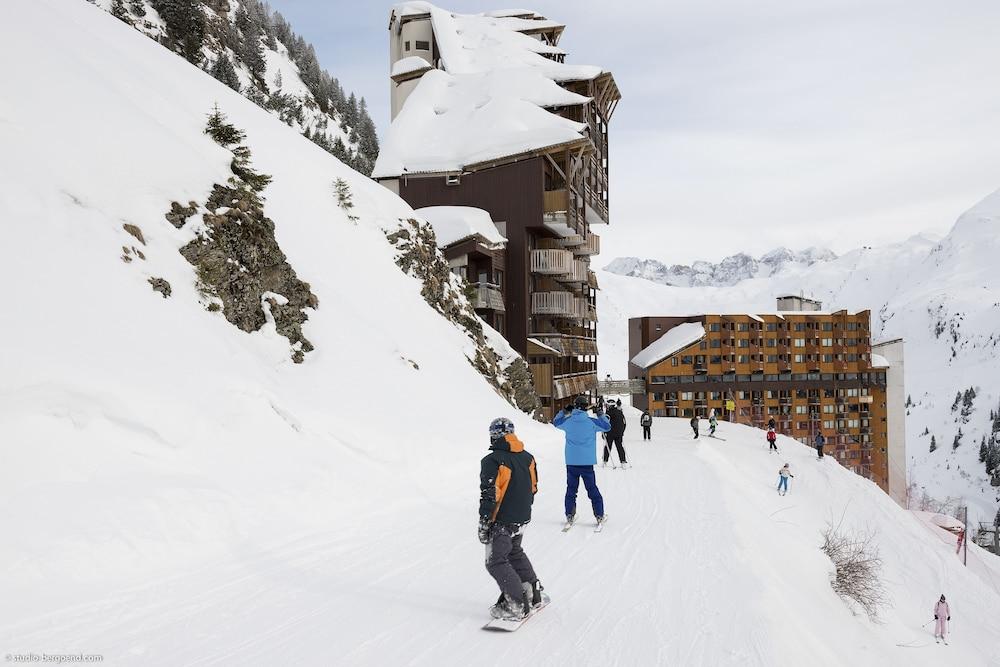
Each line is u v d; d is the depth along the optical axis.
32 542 5.78
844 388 79.69
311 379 13.23
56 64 14.29
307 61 102.75
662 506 10.42
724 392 75.50
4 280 8.72
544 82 46.84
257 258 14.16
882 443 80.25
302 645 4.80
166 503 7.12
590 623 5.34
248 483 8.51
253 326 13.45
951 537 34.06
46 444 6.88
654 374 74.56
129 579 6.05
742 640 4.98
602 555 7.47
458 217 36.19
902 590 22.64
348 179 26.20
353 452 10.98
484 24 65.00
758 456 30.19
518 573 5.41
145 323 10.17
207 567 6.61
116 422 7.85
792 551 9.95
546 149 38.84
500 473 5.28
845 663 6.29
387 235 24.84
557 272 40.62
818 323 79.75
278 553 7.25
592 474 8.91
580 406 9.07
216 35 79.50
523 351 39.31
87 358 8.45
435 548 7.73
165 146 14.27
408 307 21.72
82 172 11.78
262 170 20.69
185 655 4.56
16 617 4.95
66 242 10.25
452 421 15.33
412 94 49.12
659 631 5.16
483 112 44.28
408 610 5.62
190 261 12.59
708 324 75.88
